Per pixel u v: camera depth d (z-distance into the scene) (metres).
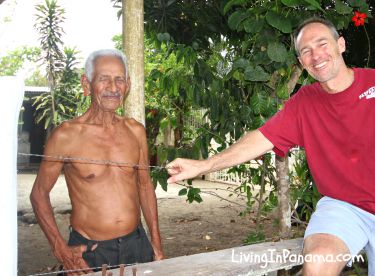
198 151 3.53
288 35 3.10
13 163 1.35
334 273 1.84
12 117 1.34
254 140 2.30
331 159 2.14
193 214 7.04
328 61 2.05
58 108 9.75
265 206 3.78
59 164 2.24
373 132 2.03
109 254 2.26
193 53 3.24
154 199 2.56
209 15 4.25
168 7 4.36
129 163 2.33
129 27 2.63
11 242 1.34
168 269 1.78
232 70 3.02
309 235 2.00
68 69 9.79
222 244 5.30
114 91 2.21
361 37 5.09
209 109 3.67
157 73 3.50
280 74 2.97
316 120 2.16
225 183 10.82
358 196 2.09
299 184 3.61
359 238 2.01
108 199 2.27
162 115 4.51
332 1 3.09
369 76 2.07
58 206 7.44
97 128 2.29
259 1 2.82
